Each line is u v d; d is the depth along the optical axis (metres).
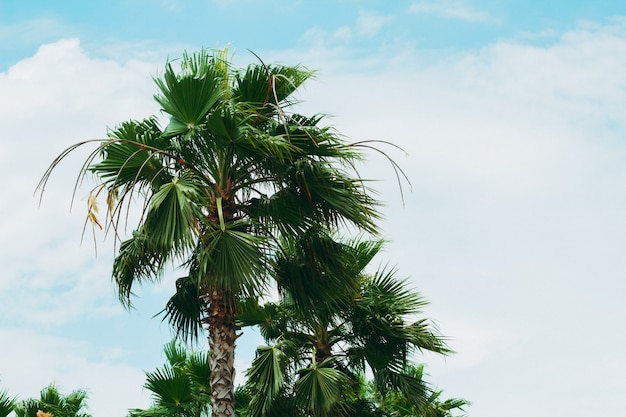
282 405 11.96
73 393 16.22
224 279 9.59
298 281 10.95
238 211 10.64
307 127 10.42
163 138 10.57
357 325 12.91
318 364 11.91
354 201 10.50
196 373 14.38
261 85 10.75
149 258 10.39
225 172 10.39
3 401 14.88
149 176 10.47
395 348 12.90
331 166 10.54
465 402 14.92
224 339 10.16
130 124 10.63
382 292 13.29
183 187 9.62
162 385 14.09
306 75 10.88
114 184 9.93
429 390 13.08
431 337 12.85
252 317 13.47
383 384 13.00
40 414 10.82
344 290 11.20
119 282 10.73
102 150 10.34
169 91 10.30
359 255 13.38
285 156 10.51
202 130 10.23
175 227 9.53
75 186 9.88
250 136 9.95
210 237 9.87
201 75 10.41
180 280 11.21
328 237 10.93
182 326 11.30
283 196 10.58
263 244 9.85
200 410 14.22
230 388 10.09
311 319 11.52
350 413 12.69
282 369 11.69
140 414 14.18
